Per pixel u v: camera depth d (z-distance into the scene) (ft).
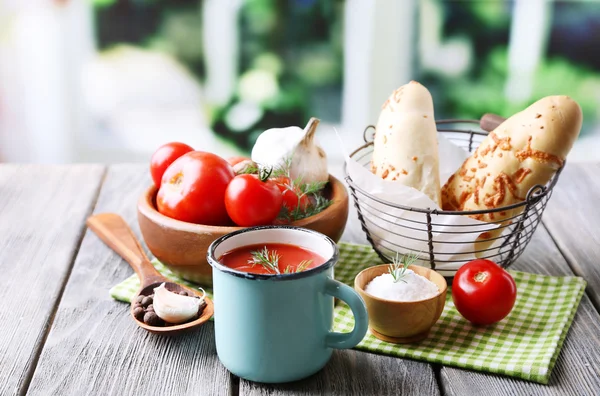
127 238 3.67
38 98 7.29
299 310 2.89
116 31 7.17
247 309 2.89
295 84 7.29
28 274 3.53
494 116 3.62
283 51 7.17
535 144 3.40
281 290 2.86
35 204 4.13
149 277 3.38
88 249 3.70
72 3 7.04
